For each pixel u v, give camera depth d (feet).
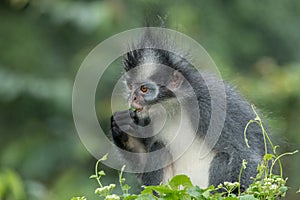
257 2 76.38
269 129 37.52
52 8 68.03
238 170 35.32
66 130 67.31
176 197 26.17
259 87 61.82
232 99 36.63
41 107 69.15
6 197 46.26
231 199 26.14
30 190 51.57
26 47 70.79
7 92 66.23
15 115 69.62
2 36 71.41
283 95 61.57
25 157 66.69
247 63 74.74
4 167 66.44
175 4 67.67
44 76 68.90
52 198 55.62
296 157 57.41
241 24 75.66
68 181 62.18
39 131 68.44
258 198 26.91
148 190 26.66
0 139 69.41
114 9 65.21
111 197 26.37
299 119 61.00
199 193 26.20
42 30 71.87
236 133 35.94
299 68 64.49
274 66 66.08
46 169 66.18
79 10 66.54
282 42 76.79
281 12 77.25
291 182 56.13
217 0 74.28
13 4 71.05
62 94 65.87
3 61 69.97
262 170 27.96
